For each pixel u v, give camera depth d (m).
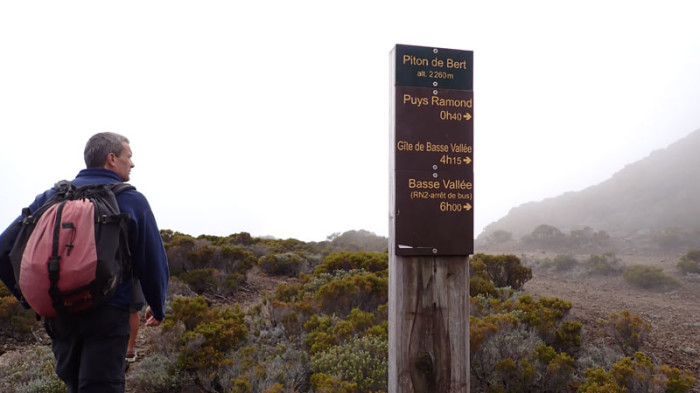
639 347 5.41
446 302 2.60
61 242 1.77
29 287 1.76
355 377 3.60
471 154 2.63
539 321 4.99
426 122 2.60
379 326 4.56
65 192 1.99
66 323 1.93
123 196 2.05
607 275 13.19
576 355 4.89
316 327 4.87
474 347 4.18
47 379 3.63
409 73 2.60
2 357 4.38
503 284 9.24
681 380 3.75
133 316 3.92
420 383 2.56
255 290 8.00
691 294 10.28
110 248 1.84
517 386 3.94
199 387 3.88
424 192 2.58
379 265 8.49
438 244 2.57
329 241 19.97
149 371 3.88
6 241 1.92
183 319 4.65
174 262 8.34
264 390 3.40
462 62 2.67
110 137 2.24
